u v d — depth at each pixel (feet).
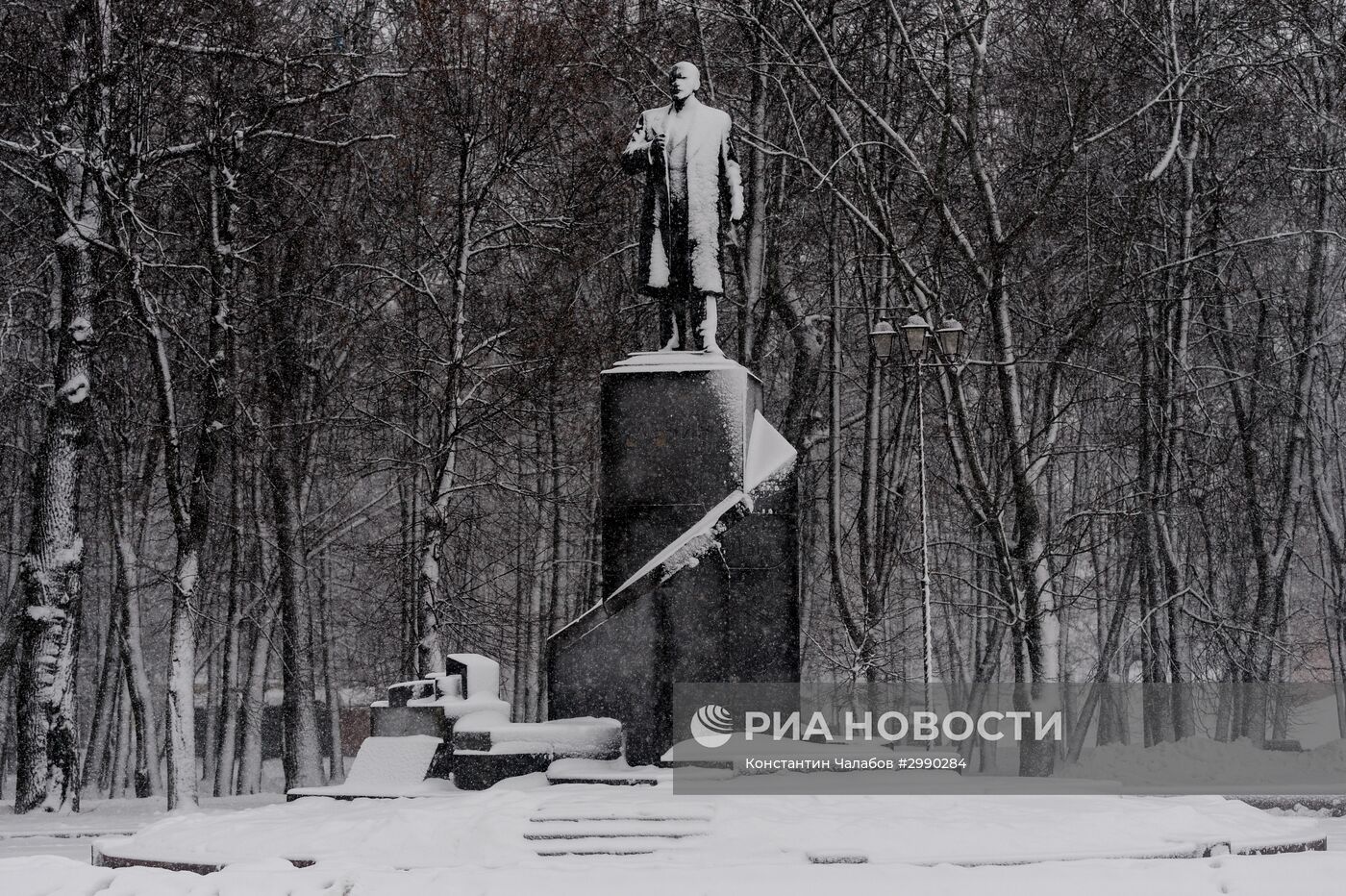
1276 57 91.45
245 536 102.83
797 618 49.62
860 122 100.78
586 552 111.24
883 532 108.58
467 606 92.12
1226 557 119.03
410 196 88.48
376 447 98.78
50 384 95.76
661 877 31.99
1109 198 92.79
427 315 95.25
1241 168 102.68
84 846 59.21
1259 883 32.40
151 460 103.04
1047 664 75.56
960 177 95.61
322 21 97.40
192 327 92.99
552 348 86.74
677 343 52.54
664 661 48.88
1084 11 87.81
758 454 51.19
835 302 102.47
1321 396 124.47
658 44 99.45
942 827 37.09
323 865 34.50
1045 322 99.25
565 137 95.04
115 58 79.71
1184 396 99.40
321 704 157.17
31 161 88.99
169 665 76.02
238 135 80.79
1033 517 76.84
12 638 91.20
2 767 120.47
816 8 99.45
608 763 46.65
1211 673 130.31
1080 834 36.99
